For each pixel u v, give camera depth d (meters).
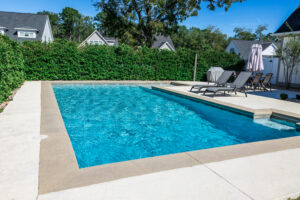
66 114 6.72
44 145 3.21
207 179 2.38
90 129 5.38
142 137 4.95
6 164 2.61
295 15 14.40
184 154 3.07
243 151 3.23
